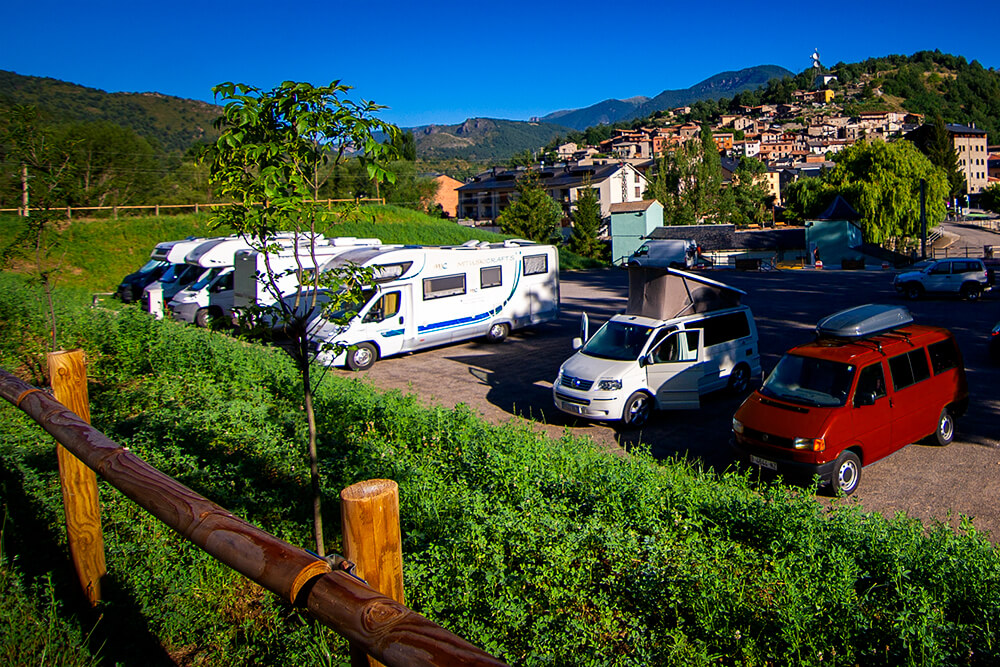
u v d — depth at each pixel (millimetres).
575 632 4383
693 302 12938
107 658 4109
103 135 40250
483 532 5496
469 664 1504
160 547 5211
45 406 4227
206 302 21219
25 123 11422
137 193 41594
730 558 5559
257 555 2176
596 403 11438
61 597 4633
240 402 9555
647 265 12734
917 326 10773
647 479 7062
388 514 2125
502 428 9023
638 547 5555
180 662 4203
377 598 1820
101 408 9852
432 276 17688
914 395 9430
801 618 4387
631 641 4469
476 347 19125
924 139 132125
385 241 44344
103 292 29375
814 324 20969
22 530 5453
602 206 84625
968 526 5719
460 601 4582
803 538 5535
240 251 19844
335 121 4742
